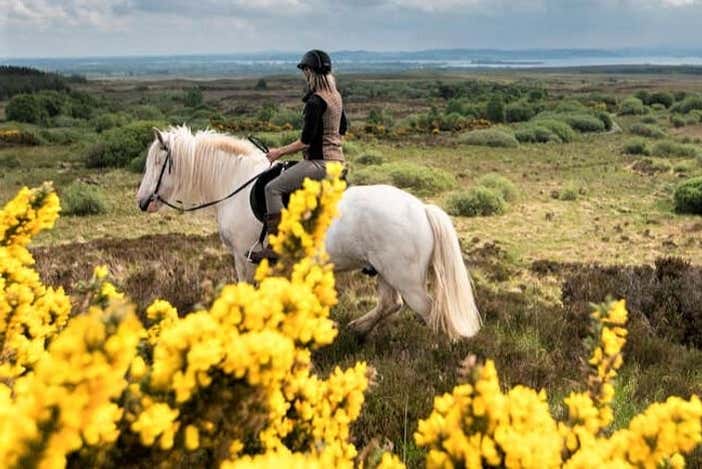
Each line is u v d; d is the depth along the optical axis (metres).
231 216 6.33
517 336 6.65
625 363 6.05
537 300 8.89
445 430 1.72
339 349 5.90
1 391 1.33
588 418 1.95
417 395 4.50
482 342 6.11
